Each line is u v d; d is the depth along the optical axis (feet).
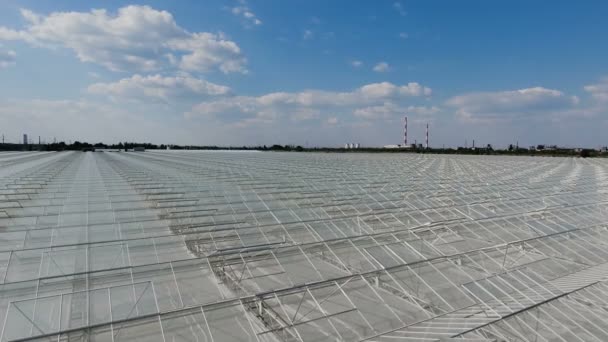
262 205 110.83
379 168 261.03
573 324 42.98
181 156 449.89
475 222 90.53
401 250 71.41
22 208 96.02
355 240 73.77
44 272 54.44
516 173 221.87
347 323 45.60
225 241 75.15
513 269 61.31
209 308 42.86
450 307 49.98
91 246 64.49
